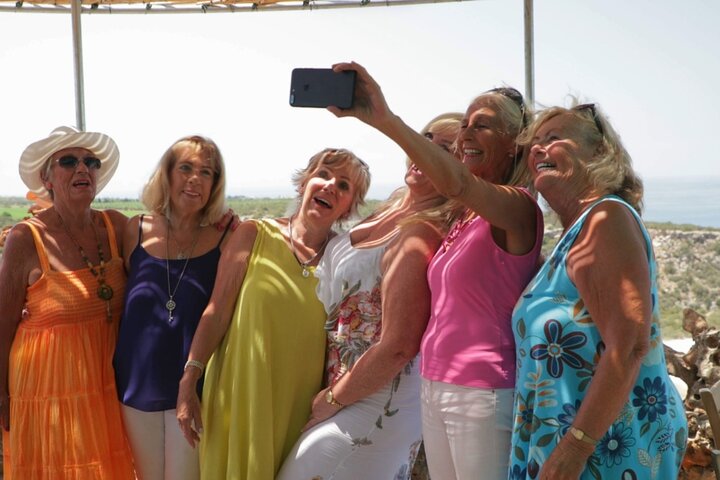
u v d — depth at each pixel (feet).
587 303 7.64
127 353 11.00
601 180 8.01
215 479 10.46
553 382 7.79
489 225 8.70
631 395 7.68
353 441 9.92
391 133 8.04
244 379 10.35
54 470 11.05
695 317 12.50
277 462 10.37
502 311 8.61
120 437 11.45
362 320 10.03
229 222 11.51
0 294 11.18
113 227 11.66
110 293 11.38
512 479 8.07
